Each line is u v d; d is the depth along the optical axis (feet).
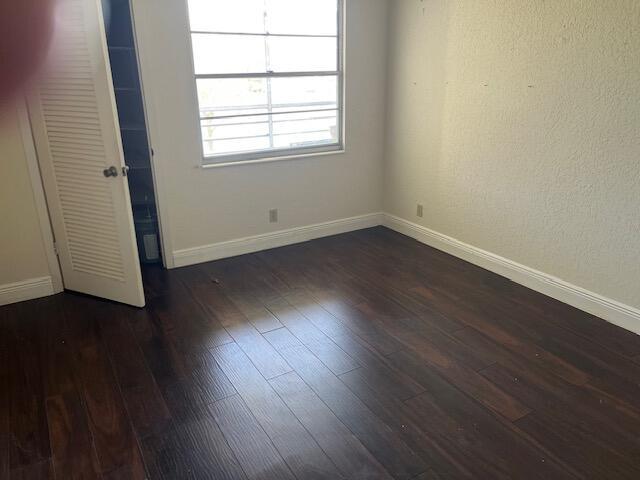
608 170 8.62
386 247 13.10
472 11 10.50
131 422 6.75
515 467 5.90
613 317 9.04
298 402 7.10
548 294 10.18
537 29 9.27
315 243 13.47
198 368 7.93
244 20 11.39
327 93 13.03
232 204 12.24
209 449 6.25
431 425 6.60
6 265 9.96
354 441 6.34
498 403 7.00
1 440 6.48
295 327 9.14
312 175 13.19
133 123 11.57
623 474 5.78
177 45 10.58
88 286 10.36
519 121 10.02
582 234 9.29
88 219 9.68
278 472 5.88
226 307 9.93
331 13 12.45
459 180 11.80
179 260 11.91
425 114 12.37
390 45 13.03
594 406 6.90
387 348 8.41
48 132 9.31
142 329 9.14
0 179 9.46
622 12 7.89
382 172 14.35
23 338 8.89
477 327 9.03
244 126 12.16
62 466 6.03
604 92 8.40
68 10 8.20
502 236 11.01
